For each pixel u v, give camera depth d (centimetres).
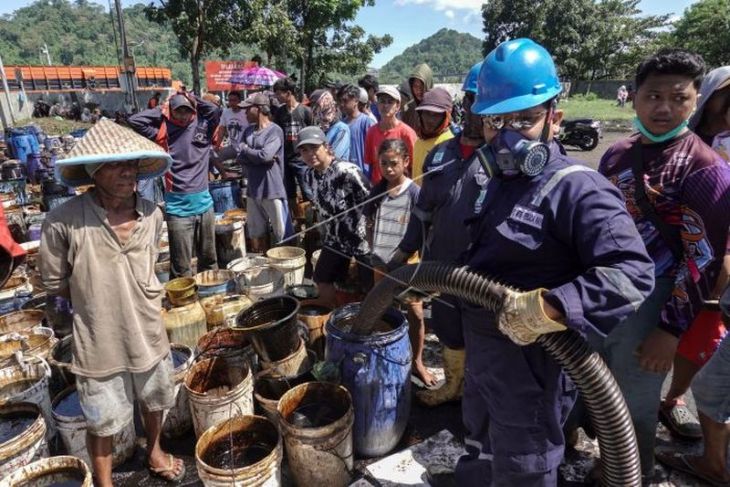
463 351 306
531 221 162
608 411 164
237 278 436
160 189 667
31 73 3675
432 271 191
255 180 540
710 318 246
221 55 1598
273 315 334
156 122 455
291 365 302
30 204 750
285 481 271
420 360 350
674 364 278
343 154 549
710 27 3262
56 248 224
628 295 142
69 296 235
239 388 274
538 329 148
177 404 301
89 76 3988
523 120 161
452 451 286
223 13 1455
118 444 282
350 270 414
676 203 210
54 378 318
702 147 208
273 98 727
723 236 200
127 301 234
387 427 278
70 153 217
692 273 207
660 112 206
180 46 1510
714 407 229
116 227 231
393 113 466
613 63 4184
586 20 4034
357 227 364
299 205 655
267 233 588
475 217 181
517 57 159
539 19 4069
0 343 328
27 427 266
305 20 2084
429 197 282
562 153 178
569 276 168
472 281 174
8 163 890
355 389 269
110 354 235
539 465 185
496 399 187
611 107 2684
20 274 483
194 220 487
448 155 286
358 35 2720
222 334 329
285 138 637
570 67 4069
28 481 232
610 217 150
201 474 231
